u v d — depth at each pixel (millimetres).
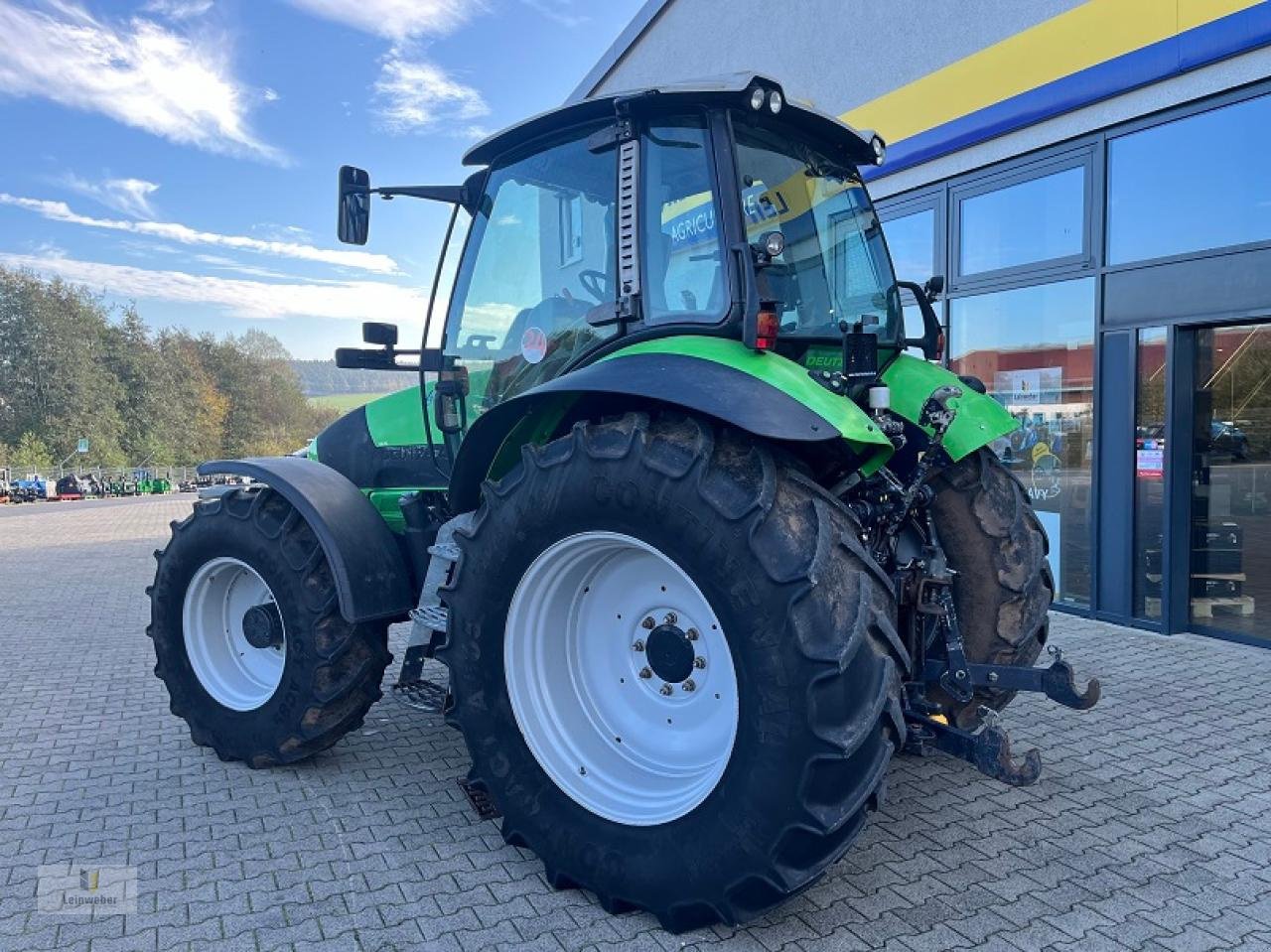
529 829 2836
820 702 2260
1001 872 2885
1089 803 3391
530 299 3453
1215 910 2652
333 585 3611
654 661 2824
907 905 2689
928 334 3922
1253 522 5789
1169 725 4211
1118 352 5992
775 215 3078
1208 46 5250
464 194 3762
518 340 3498
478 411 3711
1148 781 3584
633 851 2602
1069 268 6246
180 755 4102
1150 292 5777
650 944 2523
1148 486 5930
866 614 2340
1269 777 3605
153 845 3174
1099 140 5988
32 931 2633
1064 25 6023
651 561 2801
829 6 7961
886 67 7469
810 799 2283
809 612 2291
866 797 2328
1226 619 5836
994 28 6531
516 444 3154
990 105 6582
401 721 4523
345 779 3766
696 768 2734
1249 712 4371
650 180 2955
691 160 2881
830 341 3221
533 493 2746
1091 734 4105
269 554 3660
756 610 2332
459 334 3768
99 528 18047
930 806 3385
